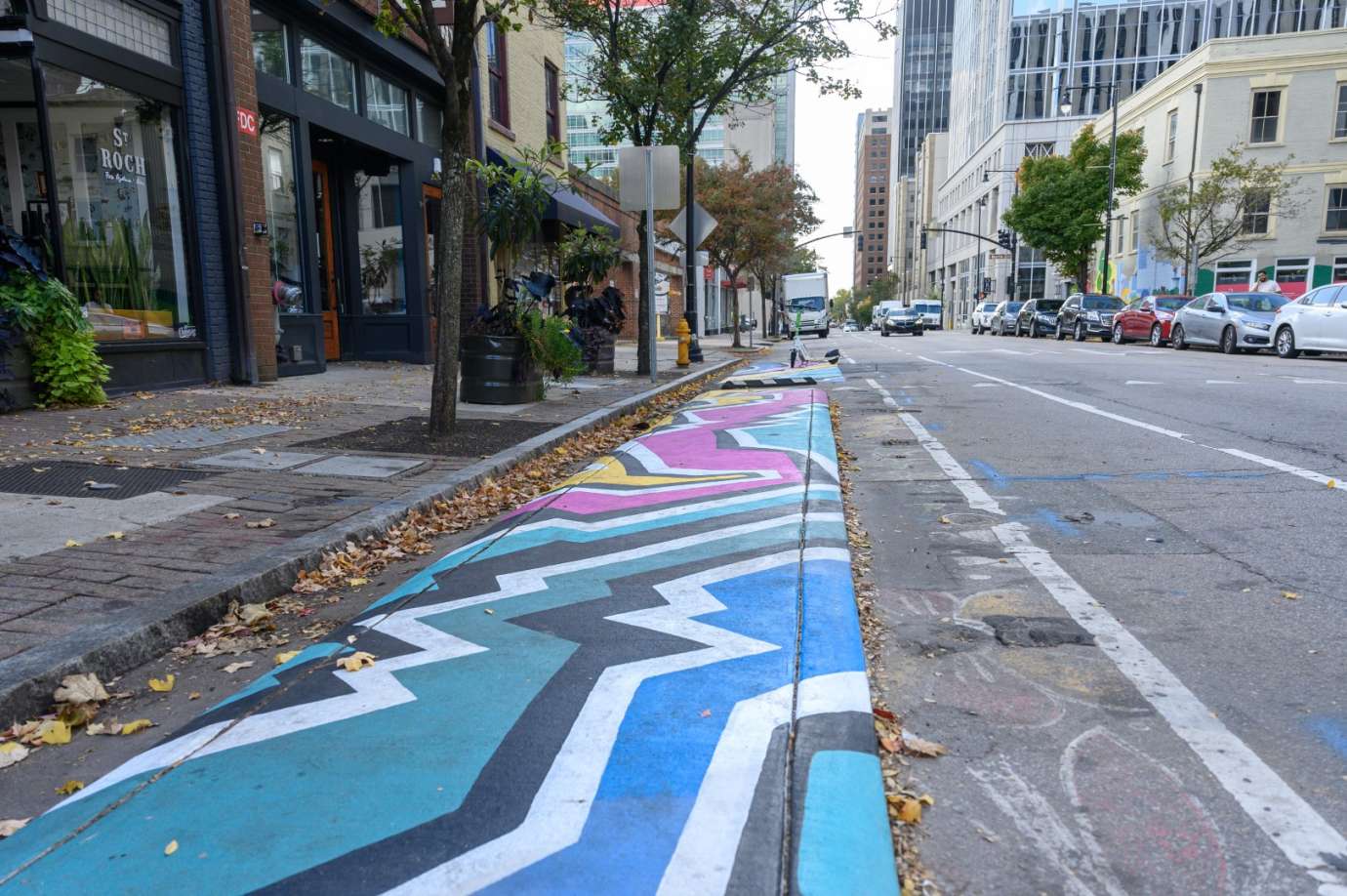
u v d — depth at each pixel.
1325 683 3.09
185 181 10.25
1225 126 37.41
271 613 3.94
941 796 2.44
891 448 8.16
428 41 7.14
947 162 98.44
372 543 4.96
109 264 9.40
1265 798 2.40
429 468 6.62
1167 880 2.07
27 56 8.24
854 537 5.11
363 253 15.61
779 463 6.92
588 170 22.36
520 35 19.84
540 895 1.91
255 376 11.05
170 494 5.58
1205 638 3.50
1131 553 4.66
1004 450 7.83
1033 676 3.20
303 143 12.49
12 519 4.89
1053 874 2.10
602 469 6.97
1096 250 46.16
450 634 3.50
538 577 4.24
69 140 8.85
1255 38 36.47
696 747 2.55
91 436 7.24
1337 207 36.75
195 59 10.26
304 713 2.84
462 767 2.46
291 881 1.98
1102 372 15.34
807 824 2.17
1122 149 40.25
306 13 12.41
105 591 3.81
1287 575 4.22
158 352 9.88
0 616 3.49
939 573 4.43
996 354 22.25
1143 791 2.45
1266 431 8.22
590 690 2.94
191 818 2.27
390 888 1.94
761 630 3.47
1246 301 21.14
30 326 8.24
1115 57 63.16
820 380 15.11
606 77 15.24
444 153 7.50
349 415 8.91
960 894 2.03
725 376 17.75
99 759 2.73
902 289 137.38
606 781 2.37
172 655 3.49
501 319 10.50
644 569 4.32
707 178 28.56
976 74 78.50
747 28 15.19
